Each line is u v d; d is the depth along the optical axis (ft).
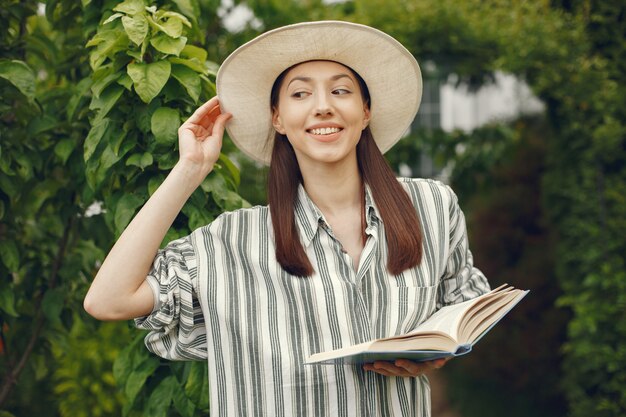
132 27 6.56
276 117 5.98
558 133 15.02
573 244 14.67
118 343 11.65
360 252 5.71
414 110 6.26
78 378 11.49
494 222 20.16
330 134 5.50
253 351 5.43
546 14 14.38
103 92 6.86
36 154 8.22
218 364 5.51
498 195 20.31
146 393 7.48
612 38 13.89
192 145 5.63
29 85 7.40
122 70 6.96
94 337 11.60
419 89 6.11
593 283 13.56
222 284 5.52
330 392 5.38
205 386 6.91
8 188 7.97
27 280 8.98
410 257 5.57
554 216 15.58
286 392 5.37
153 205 5.42
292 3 14.17
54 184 8.98
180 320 5.54
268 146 6.31
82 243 9.36
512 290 5.58
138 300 5.35
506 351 19.07
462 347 4.80
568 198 14.94
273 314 5.47
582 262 14.17
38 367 9.43
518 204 20.06
